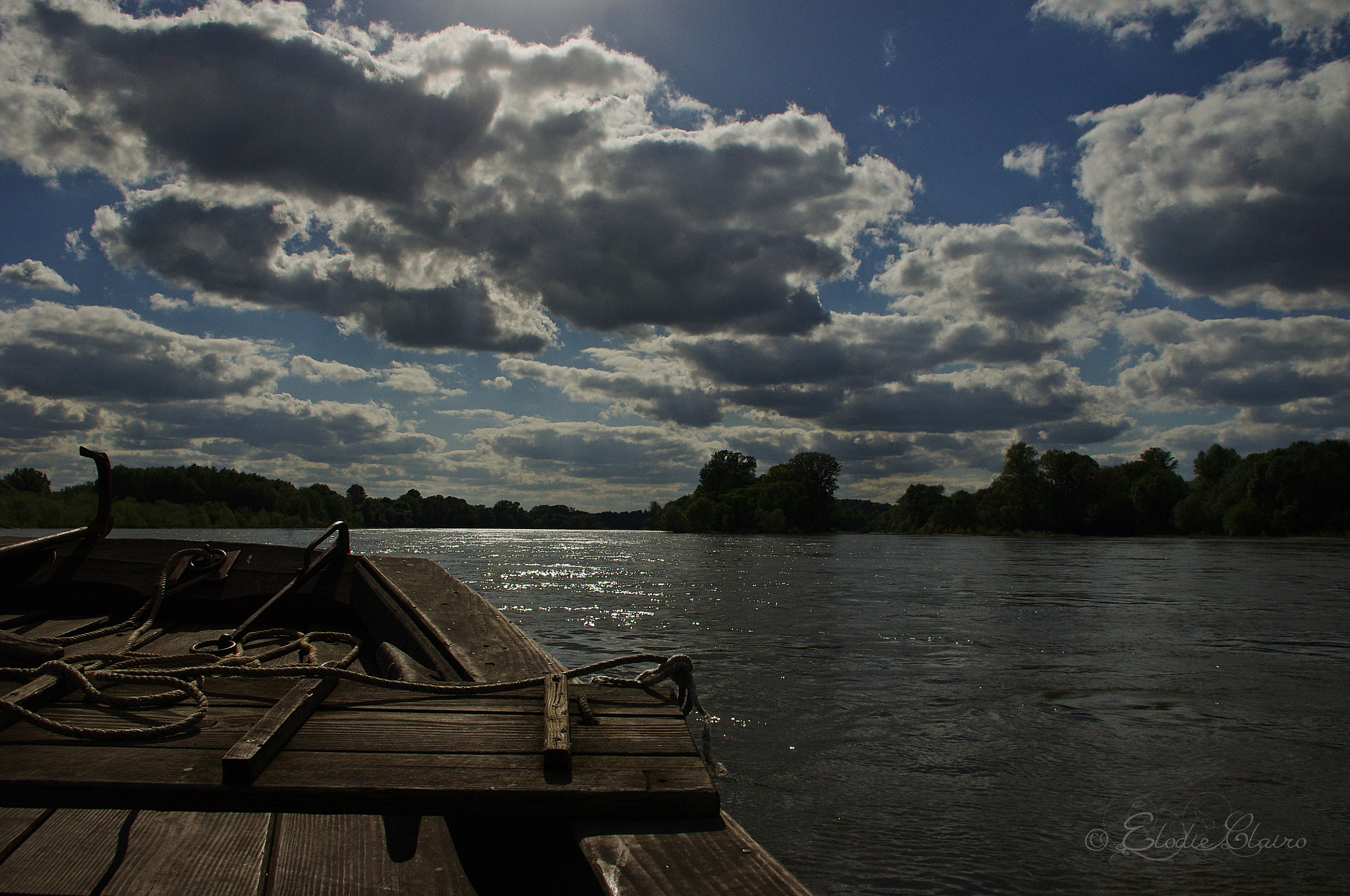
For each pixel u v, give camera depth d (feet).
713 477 439.22
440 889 5.08
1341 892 14.85
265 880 5.06
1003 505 370.12
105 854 5.28
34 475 406.00
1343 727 25.16
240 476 436.35
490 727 7.45
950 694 29.27
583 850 5.54
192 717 7.16
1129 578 94.89
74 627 13.85
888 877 15.24
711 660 35.81
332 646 13.69
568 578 87.92
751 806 18.47
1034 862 15.92
